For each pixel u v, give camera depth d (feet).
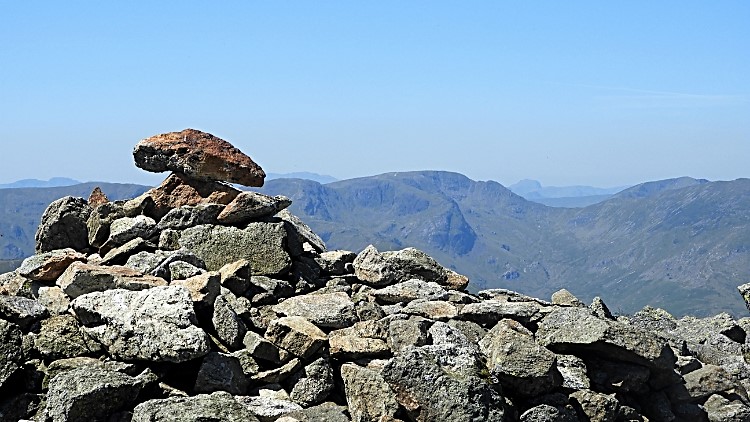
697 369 66.08
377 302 67.77
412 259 74.54
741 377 71.00
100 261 63.52
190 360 49.29
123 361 48.78
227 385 49.39
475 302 69.10
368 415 49.57
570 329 58.54
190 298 51.34
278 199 71.77
